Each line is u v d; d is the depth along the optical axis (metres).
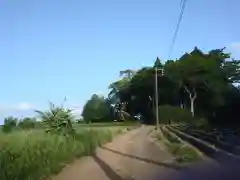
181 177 14.95
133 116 129.00
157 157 23.48
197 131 46.97
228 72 101.62
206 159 20.67
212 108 98.12
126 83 130.75
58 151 19.88
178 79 104.81
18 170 12.79
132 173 16.84
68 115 26.47
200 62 101.94
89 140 29.72
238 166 17.14
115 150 29.86
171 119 97.06
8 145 16.84
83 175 16.73
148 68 125.00
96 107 130.12
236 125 62.22
